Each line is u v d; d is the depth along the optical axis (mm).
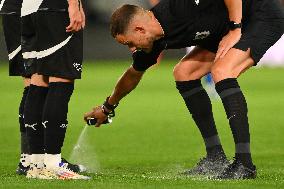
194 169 16781
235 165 15133
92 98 39406
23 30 16250
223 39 15367
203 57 16828
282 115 31875
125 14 14773
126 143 23938
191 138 25109
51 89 15844
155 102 38000
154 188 13711
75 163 19406
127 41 14953
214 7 15141
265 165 18719
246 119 15180
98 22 72375
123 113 33156
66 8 15734
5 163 19312
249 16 15906
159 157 20797
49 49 15758
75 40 15812
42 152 16469
